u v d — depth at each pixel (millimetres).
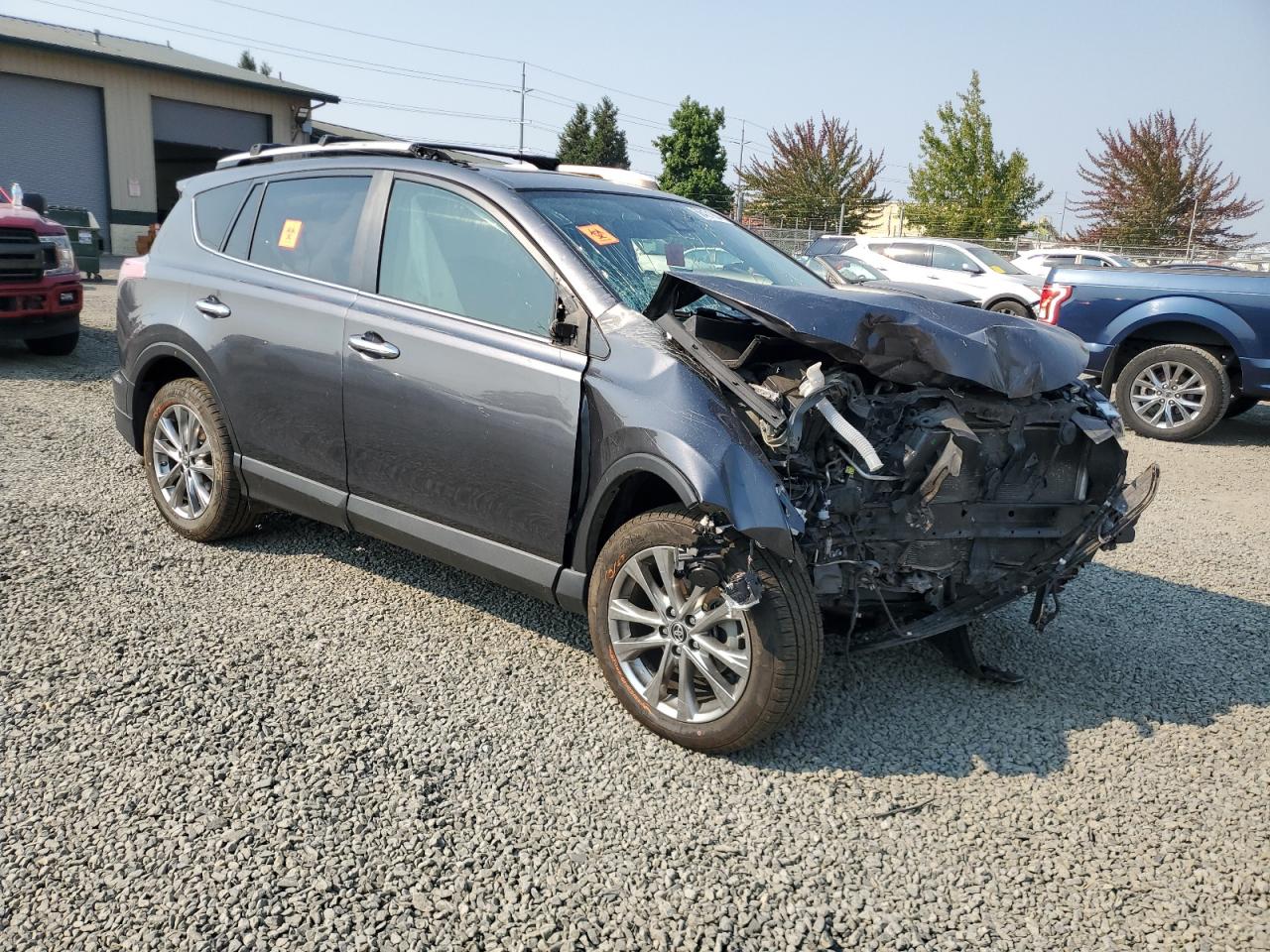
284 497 4391
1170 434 9367
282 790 2881
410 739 3213
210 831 2689
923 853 2785
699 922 2459
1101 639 4371
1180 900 2625
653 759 3189
